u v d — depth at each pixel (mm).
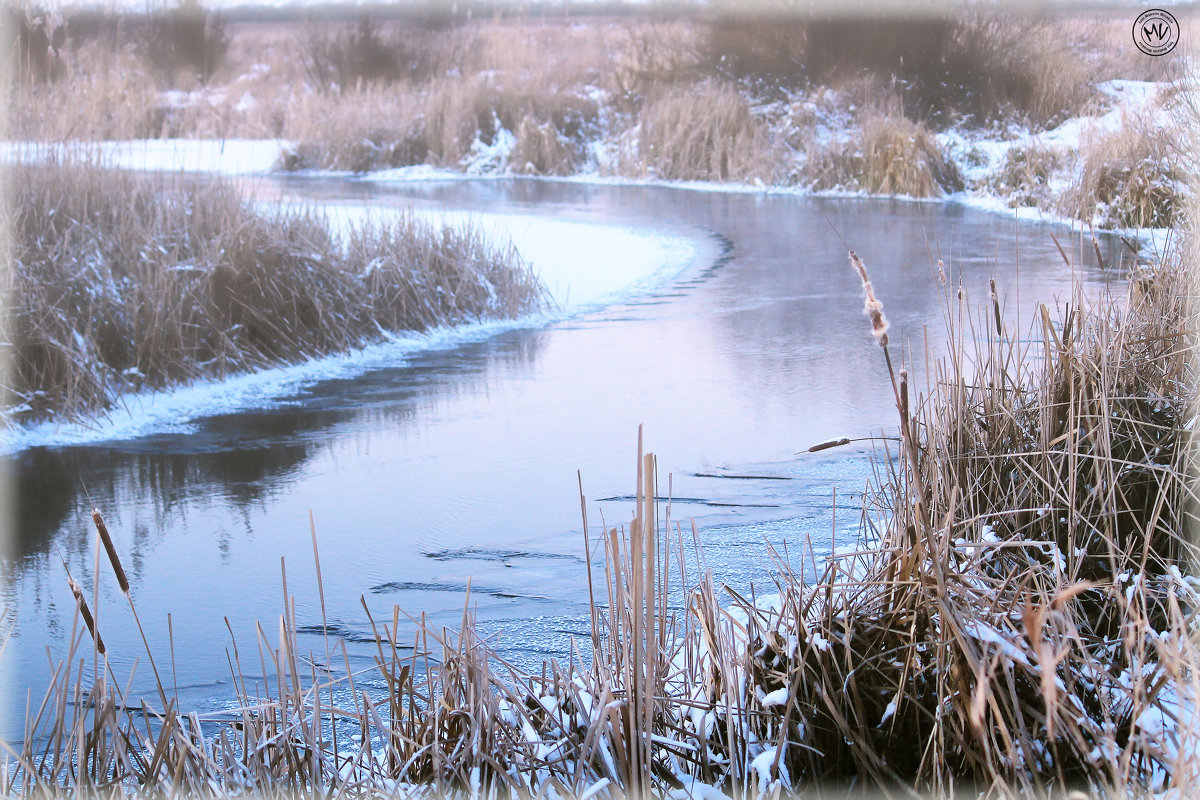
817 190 24531
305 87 35719
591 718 2785
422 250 11219
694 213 20266
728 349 9656
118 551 5320
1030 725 2686
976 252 14859
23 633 4441
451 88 31297
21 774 3152
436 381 8758
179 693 3877
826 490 5867
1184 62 14445
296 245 10070
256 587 4855
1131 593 2914
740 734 2779
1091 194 17078
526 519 5613
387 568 5023
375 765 2945
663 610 3045
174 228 9633
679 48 31438
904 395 2877
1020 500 3781
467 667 2893
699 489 5961
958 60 27078
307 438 7234
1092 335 4793
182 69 36125
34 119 10609
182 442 7191
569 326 10930
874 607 3002
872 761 2650
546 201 22109
